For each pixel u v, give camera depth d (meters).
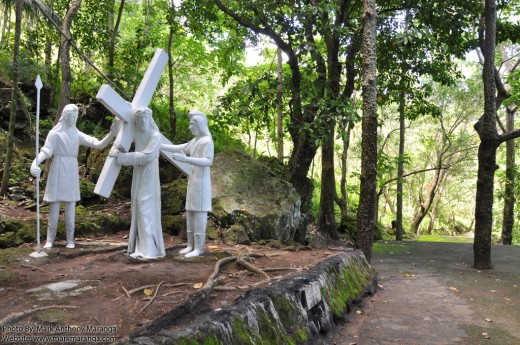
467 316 5.71
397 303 6.40
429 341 4.79
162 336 2.83
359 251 7.55
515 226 22.59
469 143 23.09
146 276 4.71
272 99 9.56
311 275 5.03
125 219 7.91
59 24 11.48
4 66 10.51
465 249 12.21
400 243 13.79
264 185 8.99
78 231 7.11
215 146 12.61
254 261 5.88
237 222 7.97
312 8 8.55
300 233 9.69
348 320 5.44
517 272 8.77
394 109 22.94
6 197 8.22
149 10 13.03
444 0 10.40
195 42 13.34
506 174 18.06
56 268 5.11
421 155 25.62
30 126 10.81
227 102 10.06
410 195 30.98
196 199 5.89
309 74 10.43
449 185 27.91
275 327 3.81
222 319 3.32
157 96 13.25
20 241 6.36
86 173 10.00
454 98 18.95
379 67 11.91
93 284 4.38
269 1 10.10
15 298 3.87
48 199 5.97
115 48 13.85
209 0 10.92
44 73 11.31
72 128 6.17
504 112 19.45
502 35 10.95
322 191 12.08
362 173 7.87
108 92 5.49
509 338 4.90
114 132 6.18
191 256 5.78
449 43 11.15
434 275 8.47
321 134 8.90
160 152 6.14
